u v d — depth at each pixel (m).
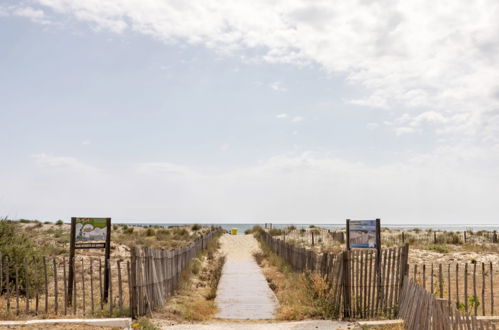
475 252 27.23
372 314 12.12
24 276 13.86
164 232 42.97
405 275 11.83
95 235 13.32
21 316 11.06
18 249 14.23
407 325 10.28
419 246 30.92
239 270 24.25
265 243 38.22
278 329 11.08
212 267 24.95
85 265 19.83
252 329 11.11
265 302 15.46
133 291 11.92
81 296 14.20
